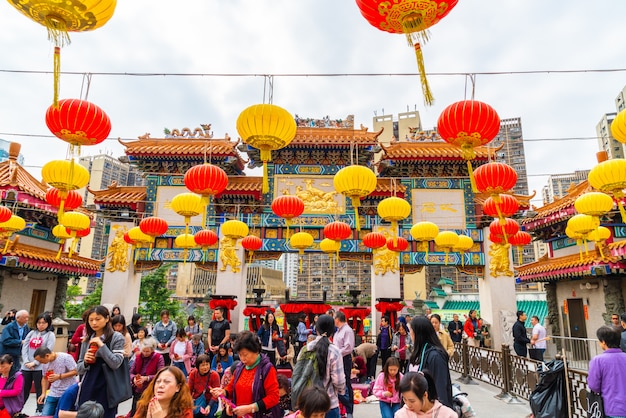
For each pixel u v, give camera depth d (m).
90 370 4.85
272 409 4.73
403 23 4.73
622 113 6.62
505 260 18.84
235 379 4.86
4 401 6.74
